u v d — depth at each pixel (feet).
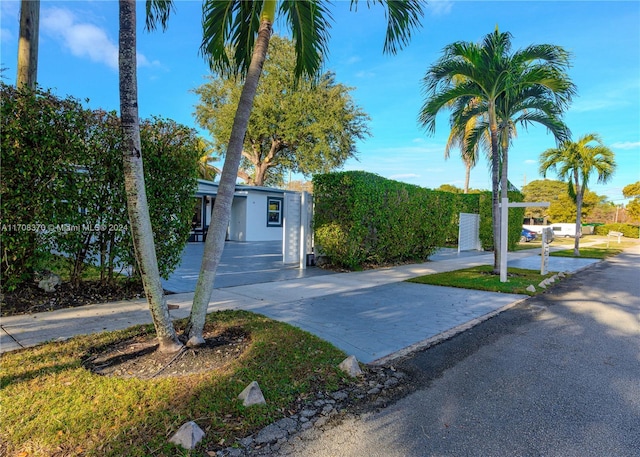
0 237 14.94
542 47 27.99
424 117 30.78
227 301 20.58
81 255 18.94
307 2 16.08
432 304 21.52
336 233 33.42
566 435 8.44
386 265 38.37
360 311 19.35
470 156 37.32
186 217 21.02
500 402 10.00
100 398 8.93
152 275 11.51
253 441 7.88
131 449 7.18
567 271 37.55
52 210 16.21
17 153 15.02
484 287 26.61
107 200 18.21
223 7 16.05
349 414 9.23
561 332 16.66
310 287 25.45
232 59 18.56
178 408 8.62
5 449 7.11
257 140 74.38
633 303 23.00
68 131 16.39
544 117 31.86
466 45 28.32
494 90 29.71
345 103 70.08
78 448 7.17
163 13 15.38
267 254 44.62
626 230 131.54
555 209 143.95
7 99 14.74
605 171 50.52
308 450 7.70
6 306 16.76
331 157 71.36
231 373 10.52
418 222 41.16
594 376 11.78
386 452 7.71
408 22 15.80
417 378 11.49
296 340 13.67
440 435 8.38
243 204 64.54
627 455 7.71
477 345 14.69
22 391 9.21
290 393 9.87
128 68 10.50
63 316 16.20
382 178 35.83
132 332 13.91
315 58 18.61
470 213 59.26
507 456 7.64
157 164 19.25
